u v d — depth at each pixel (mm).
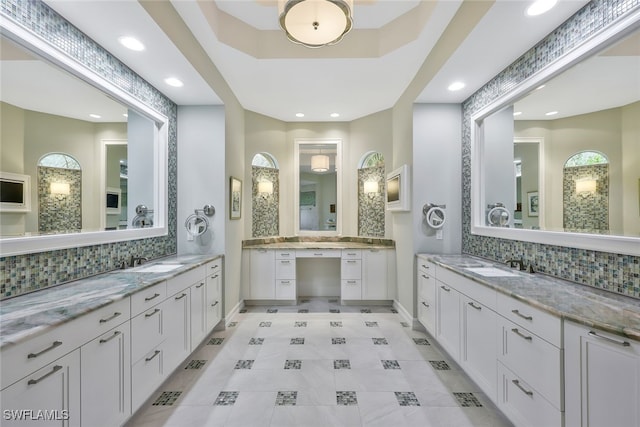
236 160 3693
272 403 1923
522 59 2219
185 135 3232
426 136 3207
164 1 1913
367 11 2543
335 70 3008
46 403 1128
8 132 1466
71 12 1683
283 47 2775
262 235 4430
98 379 1398
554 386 1313
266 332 3111
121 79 2283
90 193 2004
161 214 2908
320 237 4598
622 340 1075
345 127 4602
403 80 3242
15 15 1429
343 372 2305
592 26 1613
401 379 2209
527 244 2234
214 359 2516
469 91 2910
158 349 1920
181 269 2268
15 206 1502
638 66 1406
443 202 3203
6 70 1456
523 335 1508
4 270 1455
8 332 1067
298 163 4617
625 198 1482
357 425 1724
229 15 2551
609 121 1556
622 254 1521
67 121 1815
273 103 3912
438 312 2646
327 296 4473
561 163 1891
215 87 2910
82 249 1948
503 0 1649
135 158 2527
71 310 1312
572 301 1444
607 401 1117
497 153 2604
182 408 1872
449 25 2264
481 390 1985
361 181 4512
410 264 3316
